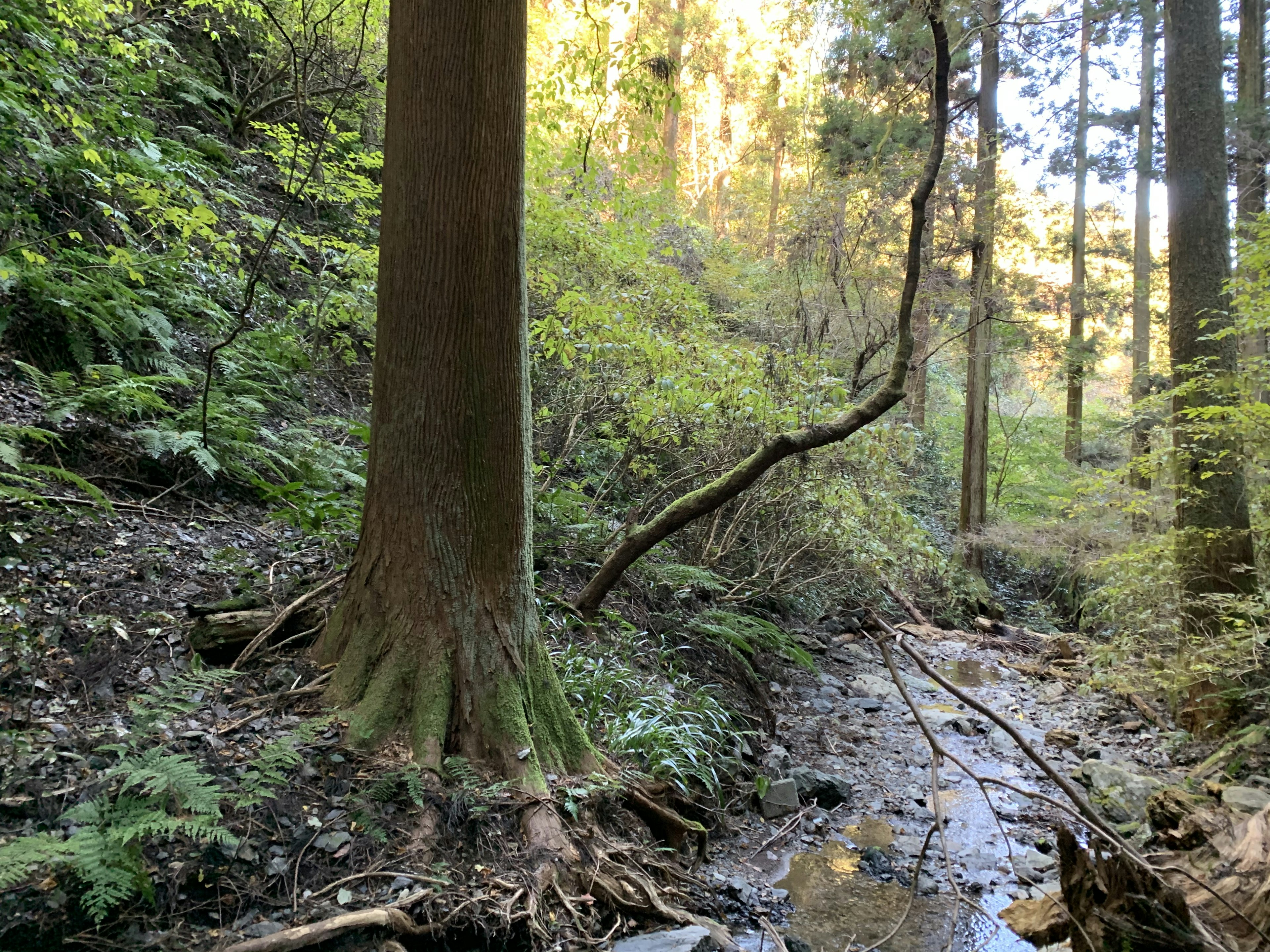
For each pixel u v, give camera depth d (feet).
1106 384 76.79
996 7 19.40
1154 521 25.77
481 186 10.65
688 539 23.38
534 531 18.28
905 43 38.34
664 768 12.90
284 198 28.07
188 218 17.42
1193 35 20.75
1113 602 24.93
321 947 7.23
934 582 37.47
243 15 28.04
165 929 7.14
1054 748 20.02
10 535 11.68
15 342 14.92
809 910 11.82
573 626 16.12
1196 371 20.39
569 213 22.59
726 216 65.10
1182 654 19.53
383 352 10.98
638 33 19.06
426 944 7.89
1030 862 13.82
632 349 20.38
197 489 15.66
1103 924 8.24
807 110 54.44
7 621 10.12
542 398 22.66
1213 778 16.69
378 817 8.86
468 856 8.93
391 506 10.85
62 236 17.63
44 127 18.08
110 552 12.64
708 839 12.93
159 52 25.77
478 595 10.80
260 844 8.19
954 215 45.83
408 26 10.60
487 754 10.25
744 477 16.14
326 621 11.60
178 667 10.69
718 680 18.81
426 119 10.54
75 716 9.27
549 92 20.25
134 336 16.42
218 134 27.99
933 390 67.51
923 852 8.02
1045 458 55.26
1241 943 9.58
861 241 40.63
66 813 7.38
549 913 8.72
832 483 23.52
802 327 34.60
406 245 10.70
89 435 14.78
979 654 30.22
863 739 19.54
